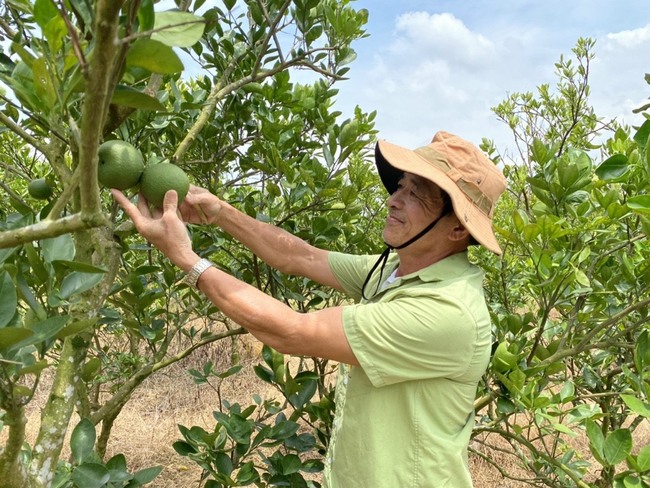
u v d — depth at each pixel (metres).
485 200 1.76
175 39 0.89
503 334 2.39
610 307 2.61
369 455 1.63
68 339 1.38
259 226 2.24
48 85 0.88
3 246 0.89
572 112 4.72
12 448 1.03
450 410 1.64
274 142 2.48
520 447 4.38
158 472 1.82
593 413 1.99
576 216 2.13
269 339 1.59
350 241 2.96
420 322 1.54
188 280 1.55
